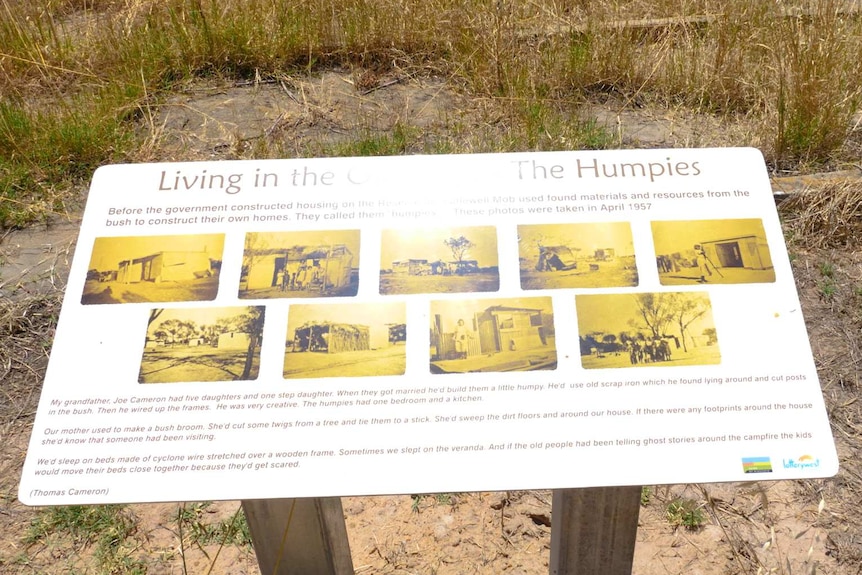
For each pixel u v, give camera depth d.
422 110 4.98
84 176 4.44
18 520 2.86
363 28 5.46
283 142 4.70
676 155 2.01
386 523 2.88
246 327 1.85
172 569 2.72
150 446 1.75
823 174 4.14
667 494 2.90
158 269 1.91
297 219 1.95
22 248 4.01
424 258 1.90
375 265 1.90
